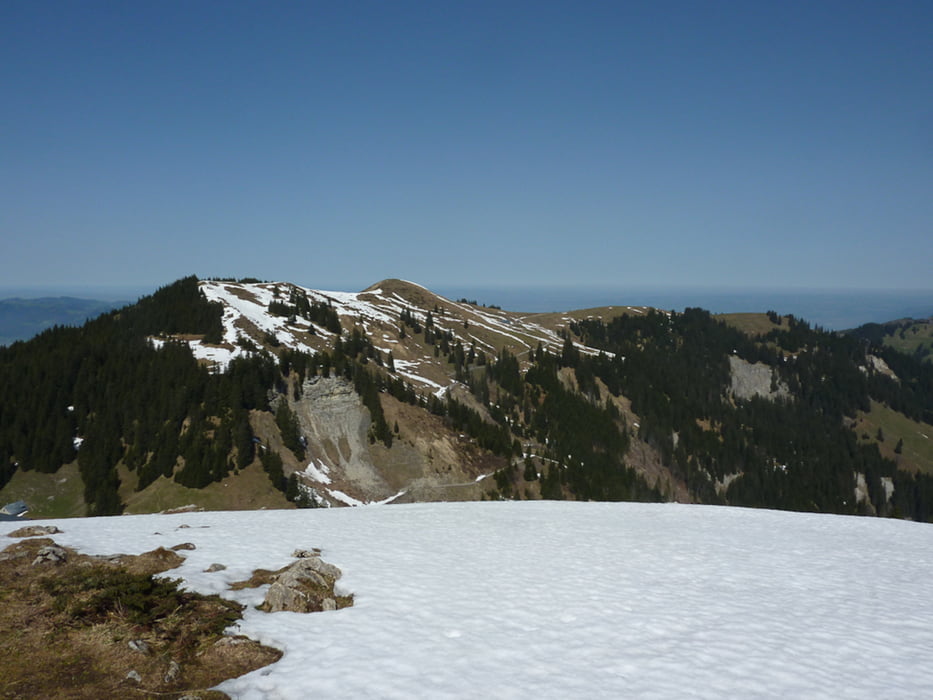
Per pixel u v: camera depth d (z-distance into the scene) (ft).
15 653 41.60
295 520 110.01
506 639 47.19
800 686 40.65
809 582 72.08
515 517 121.08
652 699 37.47
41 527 80.28
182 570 61.57
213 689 37.35
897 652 48.01
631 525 114.73
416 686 37.83
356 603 55.88
